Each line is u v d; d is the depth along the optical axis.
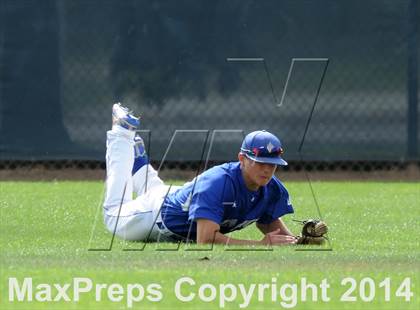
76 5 45.50
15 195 39.59
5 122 45.78
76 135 45.97
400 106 46.19
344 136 46.16
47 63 45.59
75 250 25.61
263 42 45.53
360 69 45.94
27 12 45.38
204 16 45.38
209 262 23.39
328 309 20.02
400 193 41.66
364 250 26.12
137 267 22.72
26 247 26.58
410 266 23.39
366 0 45.72
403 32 45.88
